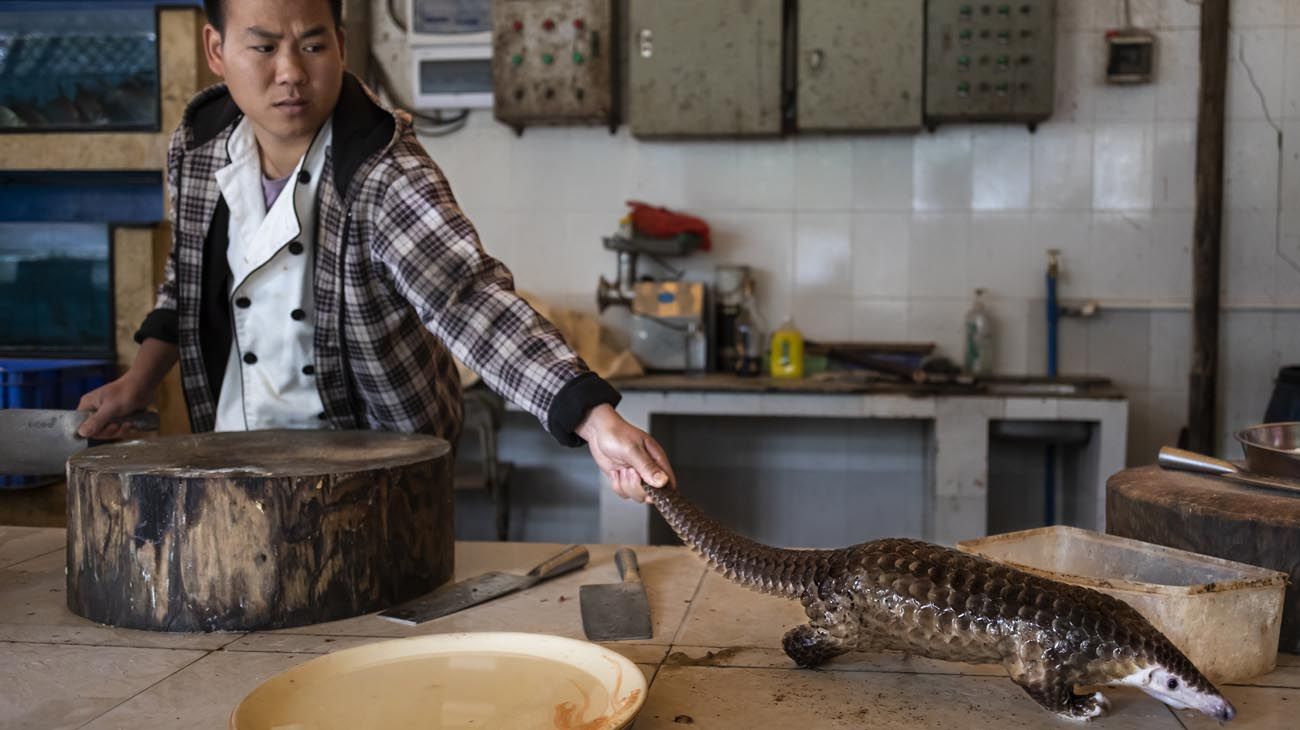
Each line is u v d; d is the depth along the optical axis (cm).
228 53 152
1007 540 138
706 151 427
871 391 364
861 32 388
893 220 420
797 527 441
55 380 350
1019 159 413
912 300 421
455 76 421
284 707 102
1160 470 160
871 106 390
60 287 386
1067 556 142
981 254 417
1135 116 407
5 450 200
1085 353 416
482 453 419
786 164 423
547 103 405
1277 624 122
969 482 361
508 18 404
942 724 108
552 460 449
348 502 142
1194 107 404
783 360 406
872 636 112
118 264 382
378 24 439
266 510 138
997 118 392
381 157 161
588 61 402
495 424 395
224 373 186
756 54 392
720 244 429
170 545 138
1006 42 384
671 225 407
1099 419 355
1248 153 403
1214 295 400
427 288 152
